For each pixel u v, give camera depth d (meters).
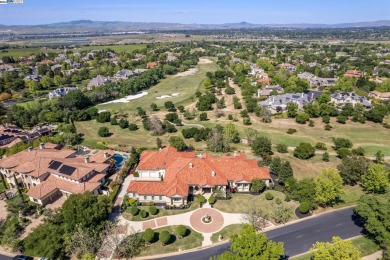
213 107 166.12
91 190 78.81
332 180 73.12
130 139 122.69
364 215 61.34
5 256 60.28
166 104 162.12
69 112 149.50
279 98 163.75
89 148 112.94
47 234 61.09
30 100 188.38
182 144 105.56
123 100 189.75
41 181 84.75
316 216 71.19
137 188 77.31
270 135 124.44
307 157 100.38
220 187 79.75
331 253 49.53
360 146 112.06
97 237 62.06
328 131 128.75
